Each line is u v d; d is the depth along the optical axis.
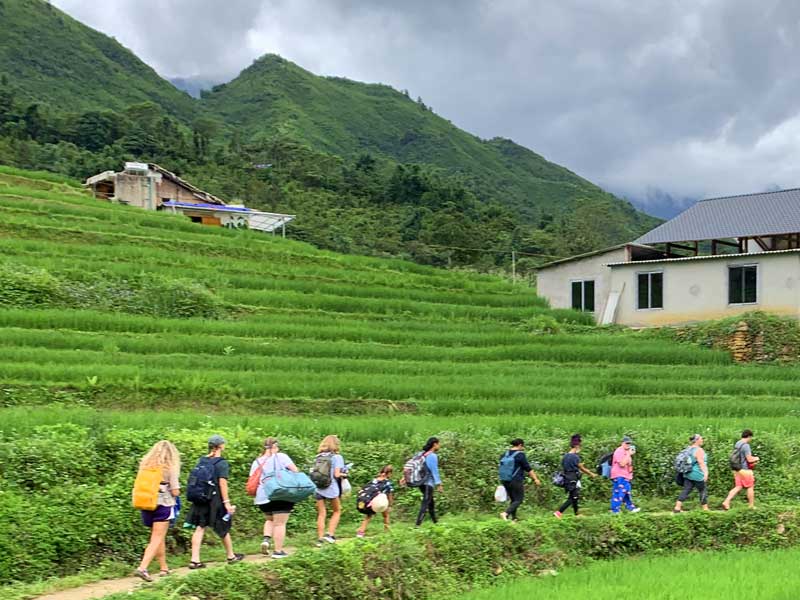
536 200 191.00
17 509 13.65
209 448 13.74
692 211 42.91
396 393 26.03
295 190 93.38
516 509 17.86
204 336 30.20
